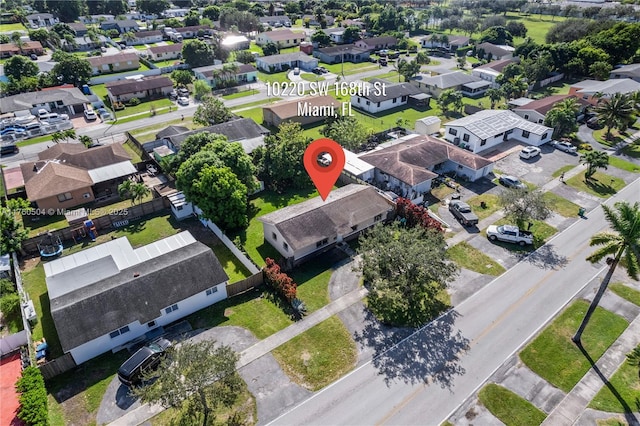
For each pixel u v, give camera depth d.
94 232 51.28
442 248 39.69
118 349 35.91
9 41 140.12
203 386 27.62
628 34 111.75
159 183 63.00
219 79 109.19
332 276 44.53
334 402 31.62
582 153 71.19
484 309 40.09
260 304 40.81
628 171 65.00
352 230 48.53
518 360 34.91
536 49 115.25
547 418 30.44
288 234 45.09
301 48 141.38
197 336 37.06
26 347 36.16
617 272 44.81
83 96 95.50
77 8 184.25
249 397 31.97
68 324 34.09
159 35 157.62
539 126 74.62
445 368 34.28
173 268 39.34
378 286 37.00
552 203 53.41
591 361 34.81
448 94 88.50
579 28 128.12
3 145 75.81
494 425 30.02
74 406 31.36
